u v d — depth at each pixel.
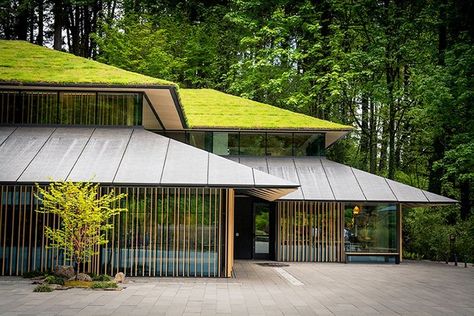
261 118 26.66
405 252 28.16
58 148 17.47
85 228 15.17
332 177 24.44
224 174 16.47
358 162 40.06
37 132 18.36
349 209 23.97
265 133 26.03
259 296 13.35
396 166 38.25
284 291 14.33
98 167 16.53
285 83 34.97
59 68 19.62
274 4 36.31
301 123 26.11
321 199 23.00
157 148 17.81
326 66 34.47
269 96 37.50
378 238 23.88
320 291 14.48
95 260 16.70
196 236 16.98
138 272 16.80
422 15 30.66
